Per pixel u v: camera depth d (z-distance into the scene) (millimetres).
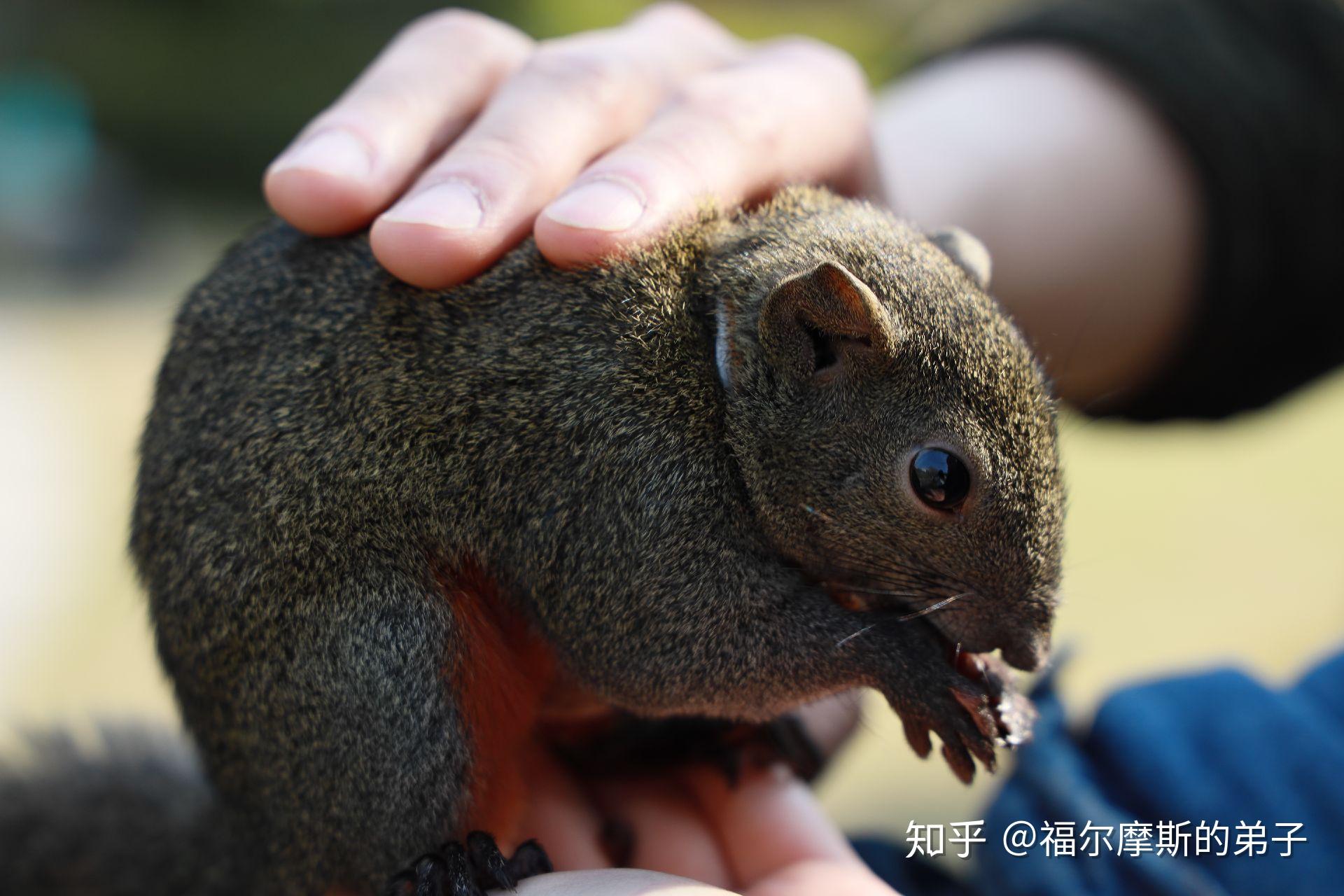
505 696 320
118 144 1772
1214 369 410
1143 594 696
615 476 314
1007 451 307
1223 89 394
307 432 316
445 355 317
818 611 311
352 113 325
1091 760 342
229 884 341
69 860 353
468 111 333
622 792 340
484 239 311
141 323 1117
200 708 323
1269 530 789
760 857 323
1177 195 396
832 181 353
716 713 316
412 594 312
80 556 666
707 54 354
